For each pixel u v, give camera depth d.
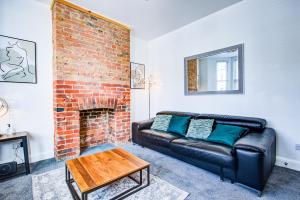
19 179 1.92
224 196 1.60
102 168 1.55
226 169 1.83
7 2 2.24
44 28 2.54
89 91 2.79
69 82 2.55
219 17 2.83
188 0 2.49
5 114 2.24
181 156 2.35
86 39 2.75
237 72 2.64
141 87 4.15
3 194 1.63
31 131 2.45
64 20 2.49
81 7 2.64
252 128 2.21
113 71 3.16
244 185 1.73
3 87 2.22
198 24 3.16
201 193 1.65
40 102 2.53
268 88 2.33
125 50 3.37
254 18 2.43
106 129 3.43
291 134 2.16
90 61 2.81
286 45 2.17
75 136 2.62
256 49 2.42
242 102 2.60
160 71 4.04
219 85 2.89
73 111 2.59
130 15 2.95
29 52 2.41
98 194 1.63
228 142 2.02
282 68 2.21
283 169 2.14
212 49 2.96
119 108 3.27
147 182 1.76
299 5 2.06
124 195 1.59
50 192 1.65
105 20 3.01
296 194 1.61
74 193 1.58
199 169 2.19
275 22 2.24
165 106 3.95
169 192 1.65
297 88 2.10
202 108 3.18
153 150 2.92
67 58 2.53
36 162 2.42
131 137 3.55
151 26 3.42
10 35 2.27
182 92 3.55
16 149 2.35
